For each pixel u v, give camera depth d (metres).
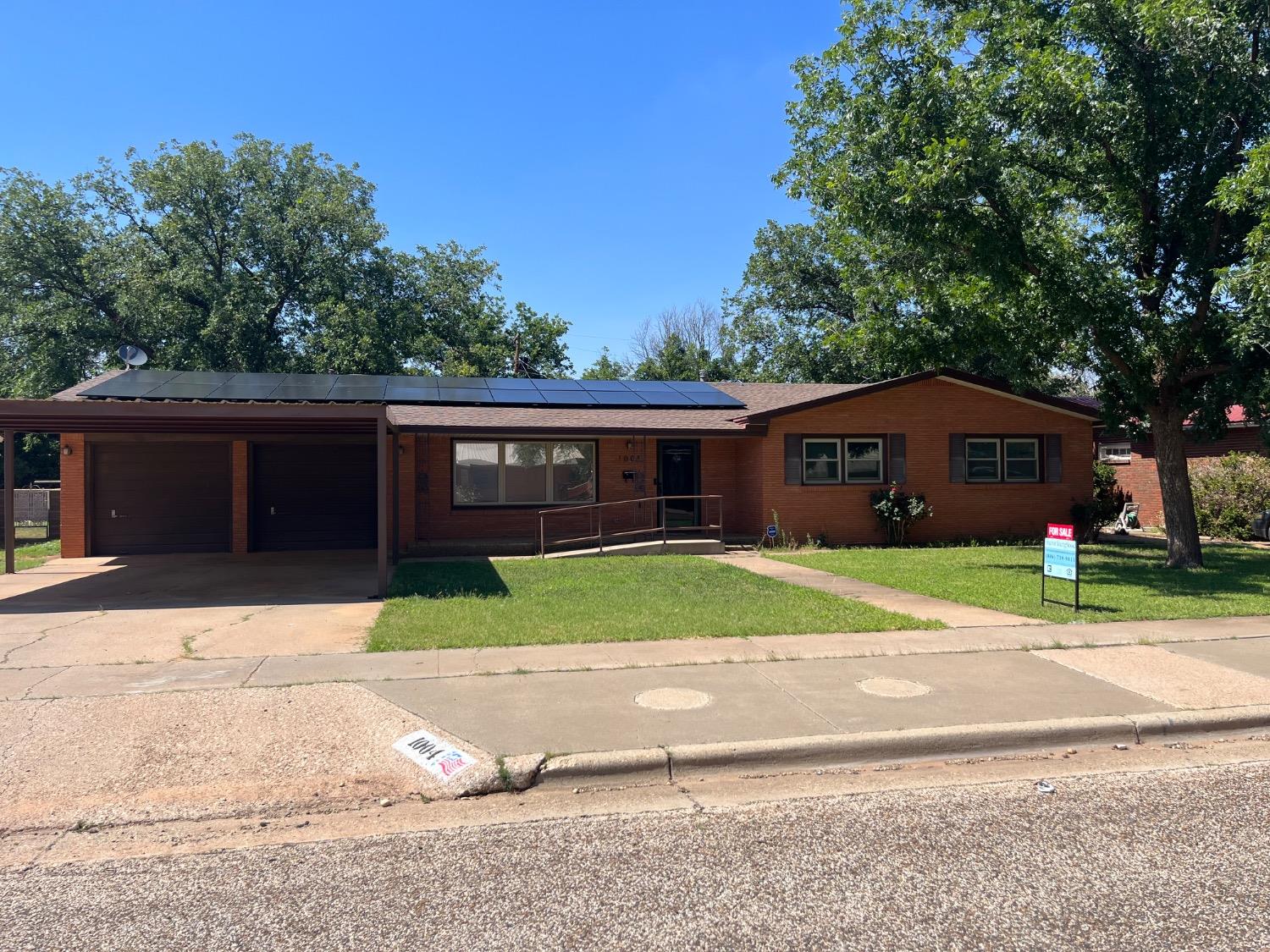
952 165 12.17
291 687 6.89
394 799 5.00
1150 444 23.02
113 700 6.55
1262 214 11.30
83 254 32.84
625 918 3.68
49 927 3.63
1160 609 10.25
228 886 3.99
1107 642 8.58
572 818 4.79
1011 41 13.53
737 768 5.52
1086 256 14.00
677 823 4.72
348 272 35.53
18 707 6.38
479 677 7.21
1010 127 13.32
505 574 13.58
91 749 5.58
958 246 13.42
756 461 18.31
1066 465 19.52
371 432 14.59
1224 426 14.38
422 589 11.84
